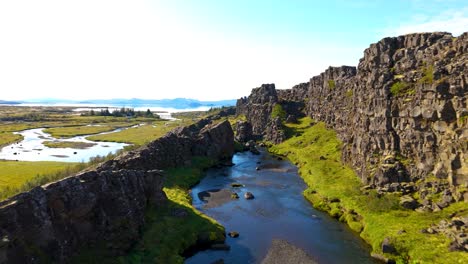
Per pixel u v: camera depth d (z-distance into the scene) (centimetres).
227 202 9494
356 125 11525
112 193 6175
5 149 17762
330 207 8762
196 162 13800
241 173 13138
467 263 5147
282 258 6325
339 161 12538
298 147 16888
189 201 9194
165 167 11869
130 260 5719
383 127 9206
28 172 10556
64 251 4906
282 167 14100
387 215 7269
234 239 7131
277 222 8044
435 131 7619
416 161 8162
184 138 14200
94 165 9838
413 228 6494
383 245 6175
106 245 5612
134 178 7119
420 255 5656
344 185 9688
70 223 5216
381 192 8244
